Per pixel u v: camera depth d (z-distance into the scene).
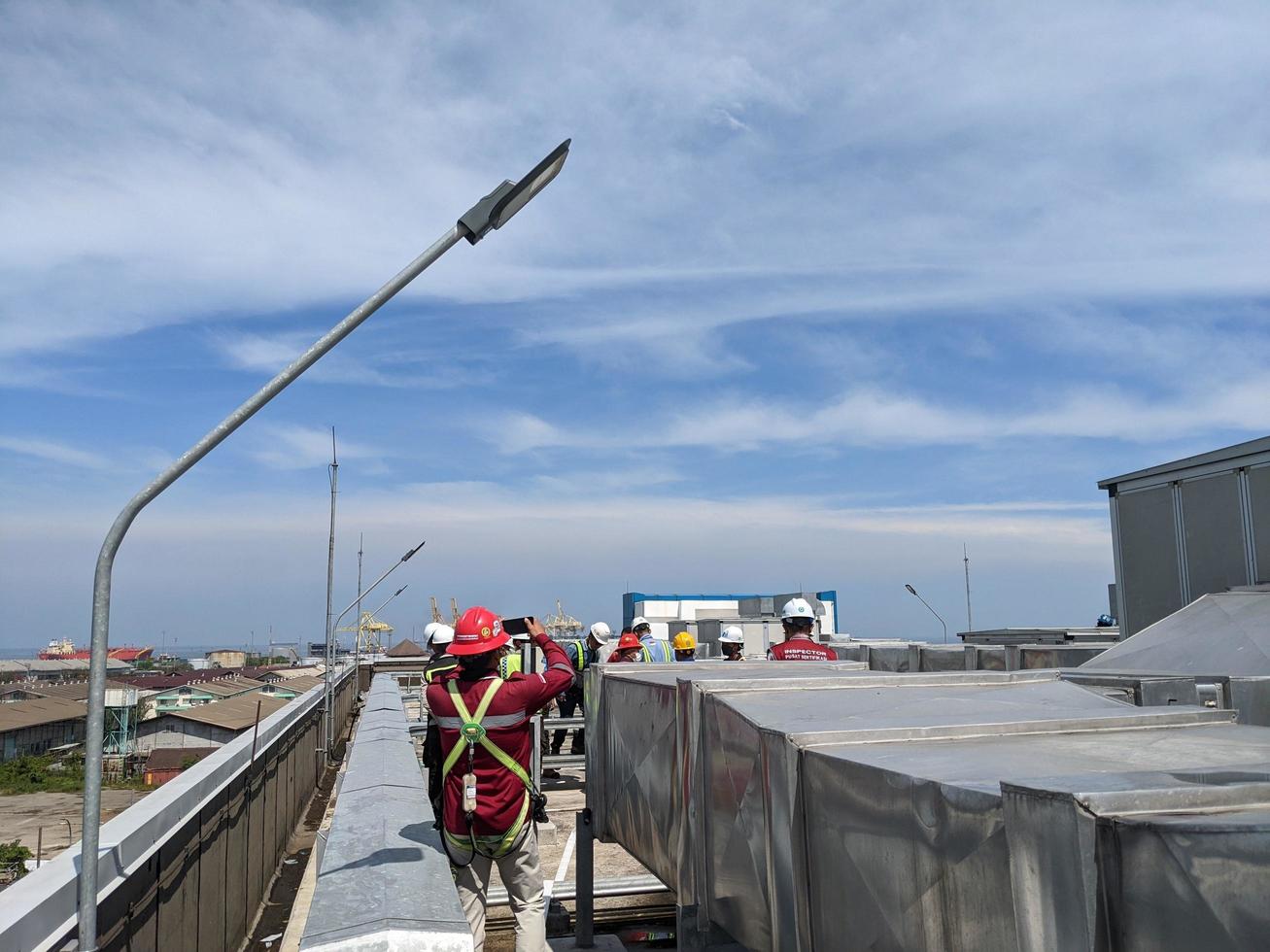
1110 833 1.63
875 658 8.81
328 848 4.52
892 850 2.27
